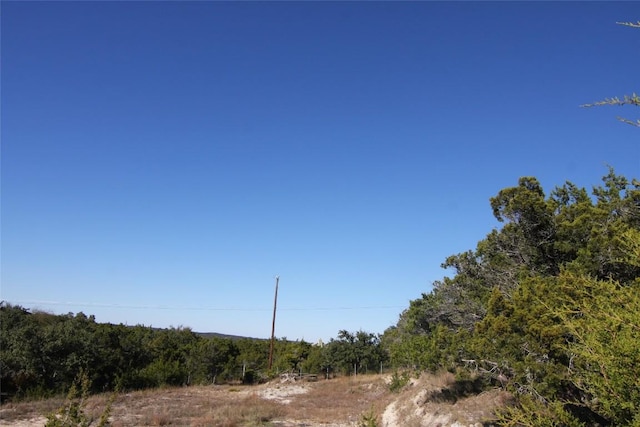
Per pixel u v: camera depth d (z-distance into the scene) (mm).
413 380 27109
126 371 34719
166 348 45344
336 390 34812
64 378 29125
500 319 10469
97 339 33188
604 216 14445
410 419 18016
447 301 19312
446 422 15805
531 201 15945
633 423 3750
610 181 18328
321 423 22500
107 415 8695
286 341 62688
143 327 52062
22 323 31125
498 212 17562
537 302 10000
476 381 18953
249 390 37000
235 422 21500
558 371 8758
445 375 20594
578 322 4734
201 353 45469
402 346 26562
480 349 10922
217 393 34438
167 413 22922
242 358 49344
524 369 9648
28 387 27562
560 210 16625
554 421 5098
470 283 18016
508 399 15695
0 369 27094
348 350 46969
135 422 20891
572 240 14914
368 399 29281
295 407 27391
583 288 5895
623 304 4449
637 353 3854
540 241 16031
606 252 11531
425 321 23609
